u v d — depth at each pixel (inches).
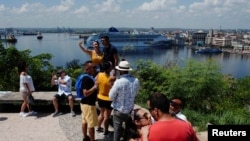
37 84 699.4
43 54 805.9
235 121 290.2
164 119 116.3
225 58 4638.3
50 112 329.4
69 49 4611.2
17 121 295.6
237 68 3548.2
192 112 320.8
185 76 430.9
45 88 697.6
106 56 260.7
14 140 245.3
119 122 207.2
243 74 3088.1
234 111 454.0
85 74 226.8
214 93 439.5
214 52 5221.5
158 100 117.8
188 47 6254.9
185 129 113.1
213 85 429.7
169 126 113.3
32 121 295.9
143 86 470.0
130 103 204.2
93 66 229.9
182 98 439.2
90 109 225.8
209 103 444.1
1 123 289.0
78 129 273.4
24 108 313.1
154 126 116.0
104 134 252.7
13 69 724.0
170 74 447.5
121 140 227.1
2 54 765.3
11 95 346.0
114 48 258.8
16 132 263.7
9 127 277.1
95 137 248.8
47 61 794.8
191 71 436.8
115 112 206.2
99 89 242.1
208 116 307.9
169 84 449.1
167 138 111.5
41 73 709.9
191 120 295.4
